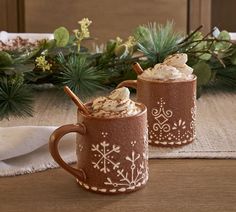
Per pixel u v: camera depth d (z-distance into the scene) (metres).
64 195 0.87
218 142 1.06
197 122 1.18
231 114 1.23
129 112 0.85
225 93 1.41
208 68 1.32
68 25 2.88
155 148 1.04
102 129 0.84
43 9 2.87
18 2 2.88
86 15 2.88
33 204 0.84
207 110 1.26
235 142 1.06
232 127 1.15
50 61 1.36
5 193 0.88
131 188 0.87
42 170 0.95
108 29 2.89
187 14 2.86
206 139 1.08
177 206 0.83
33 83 1.41
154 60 1.39
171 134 1.03
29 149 0.96
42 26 2.88
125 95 0.86
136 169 0.86
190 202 0.84
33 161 0.97
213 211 0.82
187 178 0.92
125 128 0.84
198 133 1.11
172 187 0.89
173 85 1.01
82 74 1.33
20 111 1.23
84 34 1.39
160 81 1.01
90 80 1.34
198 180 0.92
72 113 1.23
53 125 1.15
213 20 3.10
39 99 1.35
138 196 0.86
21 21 2.90
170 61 1.06
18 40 1.64
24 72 1.32
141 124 0.86
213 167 0.97
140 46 1.40
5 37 1.96
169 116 1.02
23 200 0.85
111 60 1.41
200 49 1.41
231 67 1.44
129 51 1.42
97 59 1.42
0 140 0.97
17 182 0.91
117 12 2.87
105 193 0.86
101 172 0.85
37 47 1.40
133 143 0.85
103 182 0.86
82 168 0.87
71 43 1.44
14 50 1.37
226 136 1.09
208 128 1.14
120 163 0.85
